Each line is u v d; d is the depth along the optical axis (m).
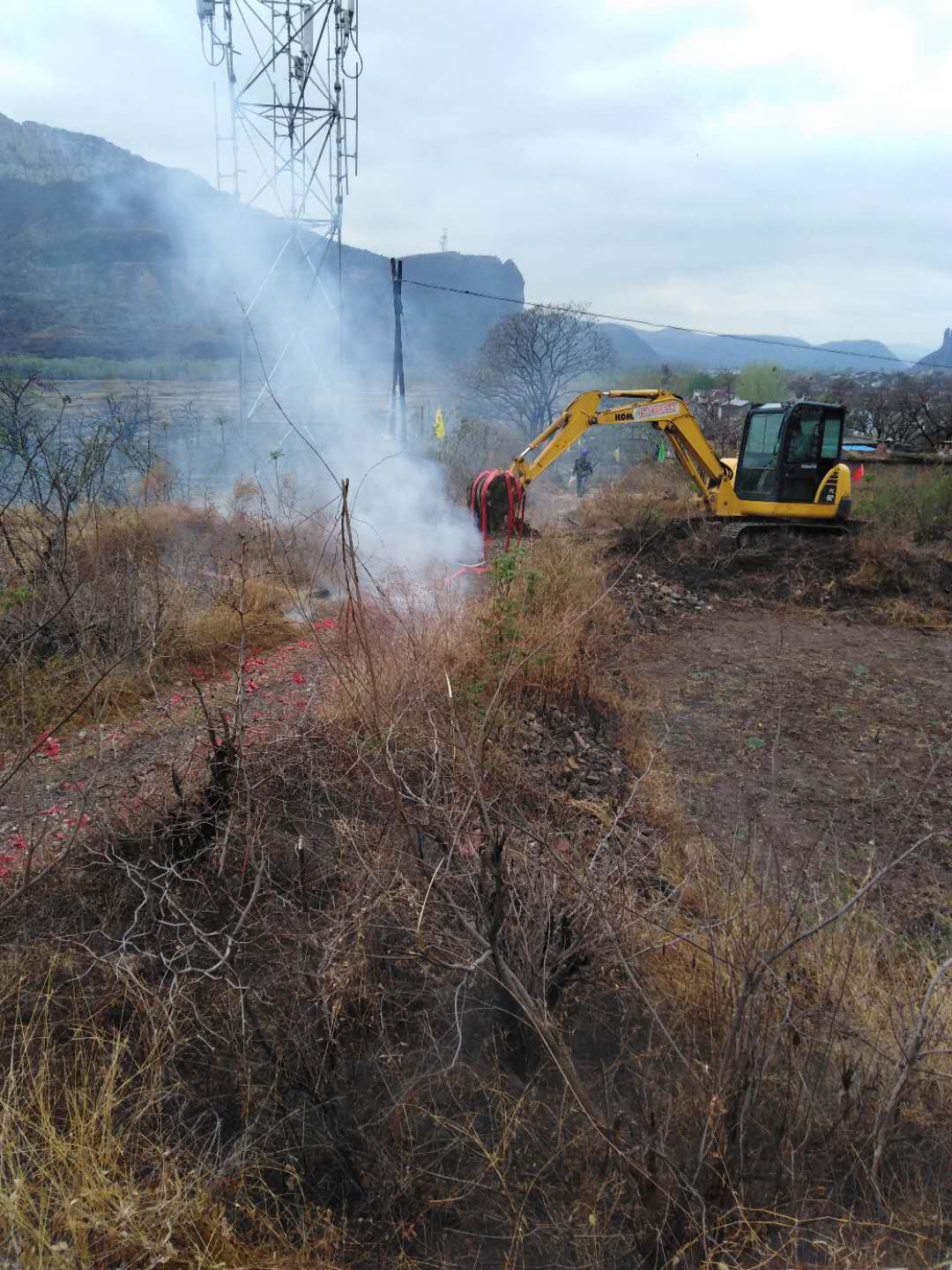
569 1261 2.16
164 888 2.96
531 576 7.34
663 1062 2.67
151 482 11.97
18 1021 2.46
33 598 5.83
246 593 7.17
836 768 6.29
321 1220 2.16
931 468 18.50
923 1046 2.52
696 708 7.40
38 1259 1.77
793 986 2.69
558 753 5.49
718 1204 2.11
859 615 10.73
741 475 14.43
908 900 4.56
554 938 2.94
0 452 7.63
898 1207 2.23
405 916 2.97
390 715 3.61
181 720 4.91
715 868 3.75
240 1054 2.47
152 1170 2.15
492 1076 2.69
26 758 3.71
